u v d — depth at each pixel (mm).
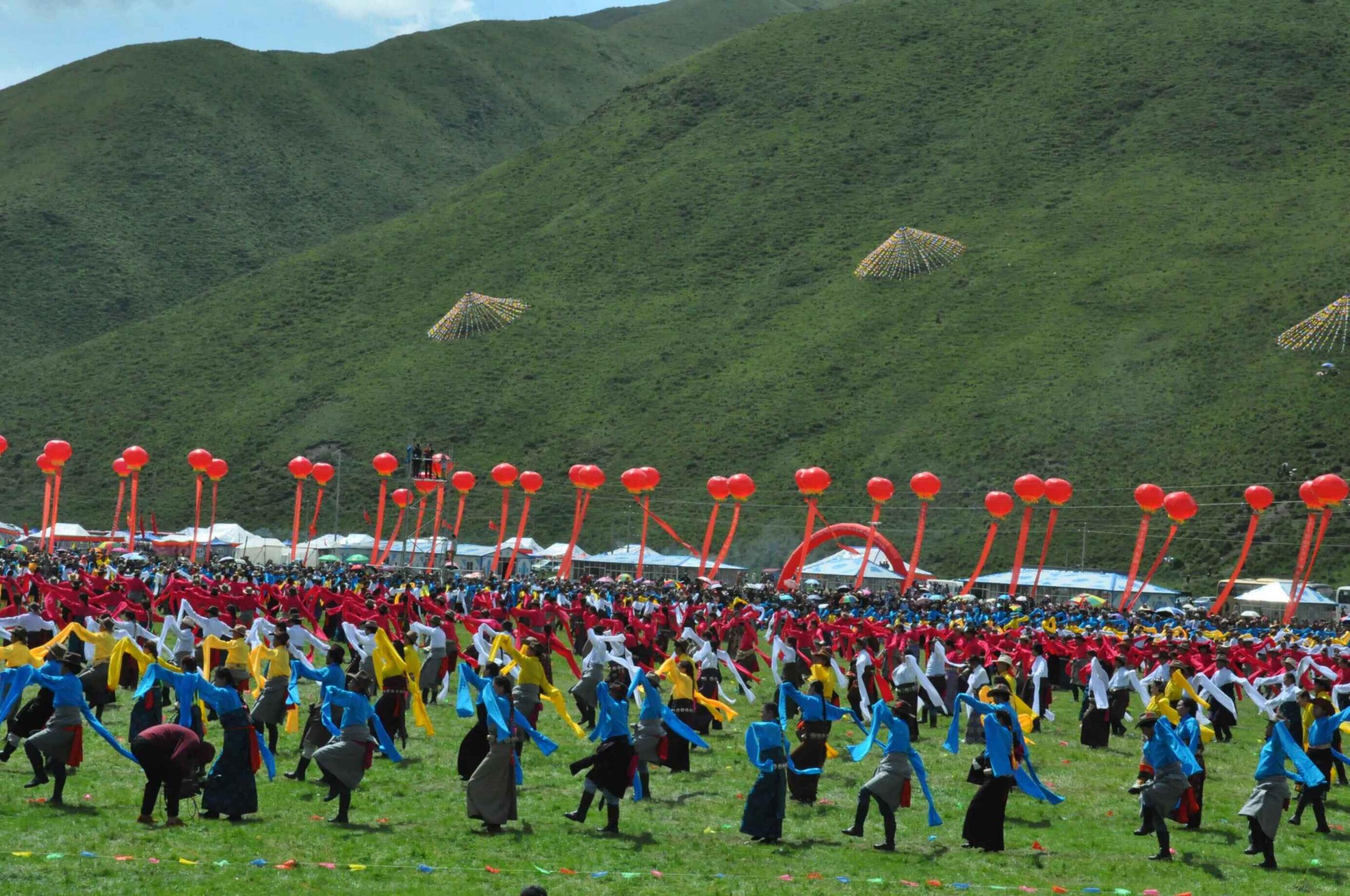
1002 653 30203
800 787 19391
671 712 19672
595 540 102250
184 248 187625
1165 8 174000
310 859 14922
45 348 157625
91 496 116875
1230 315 110812
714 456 109000
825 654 24828
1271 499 58594
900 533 95688
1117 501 93812
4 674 17859
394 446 117812
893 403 110750
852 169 157250
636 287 142375
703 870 15312
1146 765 17875
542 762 21891
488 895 13867
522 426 118688
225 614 31266
